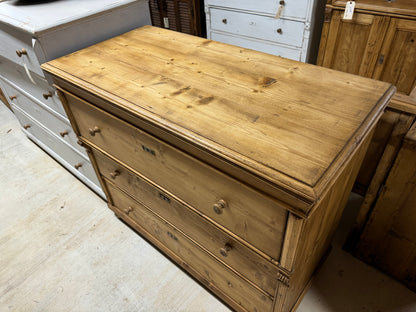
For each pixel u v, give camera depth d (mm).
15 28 1250
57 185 2006
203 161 827
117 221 1762
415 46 1623
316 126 775
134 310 1369
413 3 1594
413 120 1053
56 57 1265
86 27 1296
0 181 2051
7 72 1767
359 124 774
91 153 1441
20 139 2406
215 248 1121
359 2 1683
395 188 1151
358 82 942
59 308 1395
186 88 968
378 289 1372
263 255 893
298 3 1874
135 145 1074
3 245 1671
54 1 1452
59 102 1445
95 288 1459
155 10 2738
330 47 1889
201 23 2613
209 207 964
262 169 674
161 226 1383
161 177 1079
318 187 622
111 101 948
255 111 842
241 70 1051
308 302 1345
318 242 1097
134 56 1193
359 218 1381
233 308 1306
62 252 1621
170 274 1495
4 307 1411
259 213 797
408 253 1271
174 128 812
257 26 2160
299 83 957
